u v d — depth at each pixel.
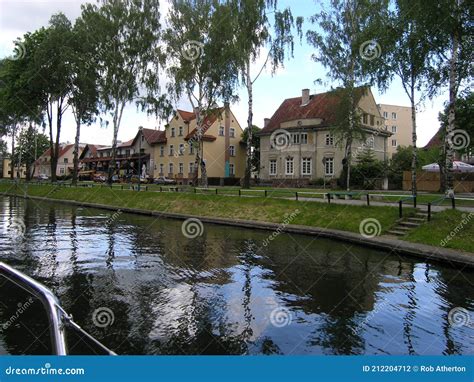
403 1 20.06
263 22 31.22
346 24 28.64
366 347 6.54
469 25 18.14
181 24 32.34
